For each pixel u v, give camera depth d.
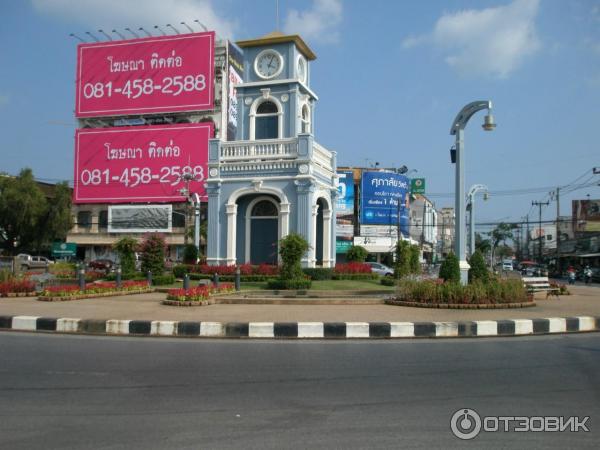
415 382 6.53
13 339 9.92
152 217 54.53
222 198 24.08
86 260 56.47
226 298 14.65
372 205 58.69
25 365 7.52
